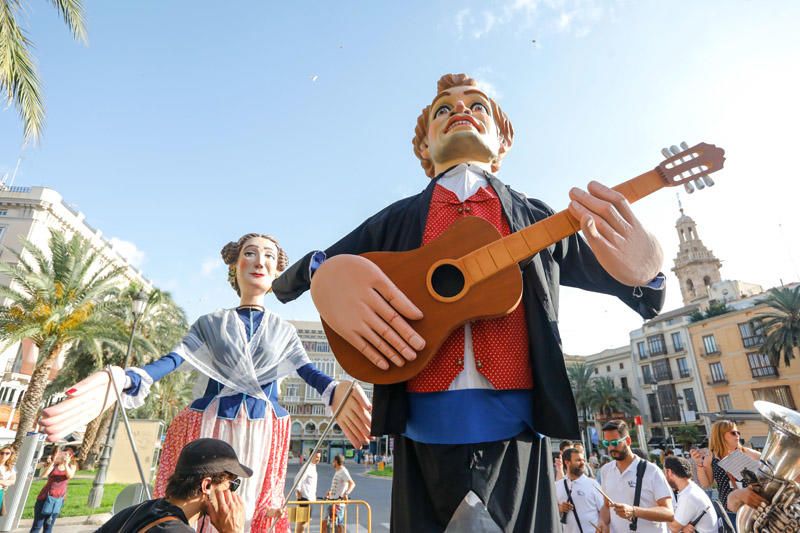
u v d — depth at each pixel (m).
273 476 2.42
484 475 1.31
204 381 2.58
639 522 3.44
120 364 19.50
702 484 4.83
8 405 26.94
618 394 41.56
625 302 1.81
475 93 2.21
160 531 1.66
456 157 2.06
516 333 1.49
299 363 2.68
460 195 1.83
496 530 1.25
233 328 2.58
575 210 1.42
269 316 2.76
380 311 1.38
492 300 1.39
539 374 1.41
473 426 1.36
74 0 7.35
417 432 1.42
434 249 1.52
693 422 37.22
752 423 26.50
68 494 13.12
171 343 21.72
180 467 1.90
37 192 31.22
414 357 1.34
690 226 58.31
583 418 42.81
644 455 4.41
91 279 15.98
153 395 25.89
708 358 37.16
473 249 1.50
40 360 14.93
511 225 1.71
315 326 44.06
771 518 1.99
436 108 2.23
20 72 7.18
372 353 1.38
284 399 51.59
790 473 1.99
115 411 11.79
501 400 1.41
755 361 33.75
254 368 2.54
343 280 1.46
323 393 2.48
